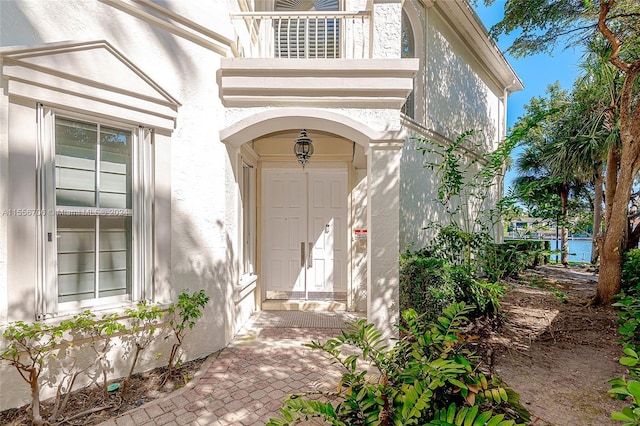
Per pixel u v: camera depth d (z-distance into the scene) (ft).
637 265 21.71
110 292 11.82
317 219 22.24
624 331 12.07
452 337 7.86
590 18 20.33
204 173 13.89
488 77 35.83
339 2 21.50
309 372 12.37
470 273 17.54
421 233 24.04
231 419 9.50
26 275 9.77
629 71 18.56
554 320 18.83
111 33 11.44
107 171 11.73
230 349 14.55
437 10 25.67
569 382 11.79
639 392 5.46
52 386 10.28
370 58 14.79
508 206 17.26
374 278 14.26
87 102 10.73
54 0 10.27
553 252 17.46
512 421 5.66
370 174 14.46
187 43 13.38
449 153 19.17
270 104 14.38
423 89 24.36
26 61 9.58
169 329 12.87
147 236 12.39
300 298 22.02
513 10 21.57
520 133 17.37
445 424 5.82
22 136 9.69
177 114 13.09
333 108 14.38
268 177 22.18
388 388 7.14
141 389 11.10
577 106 26.68
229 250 15.14
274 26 21.88
